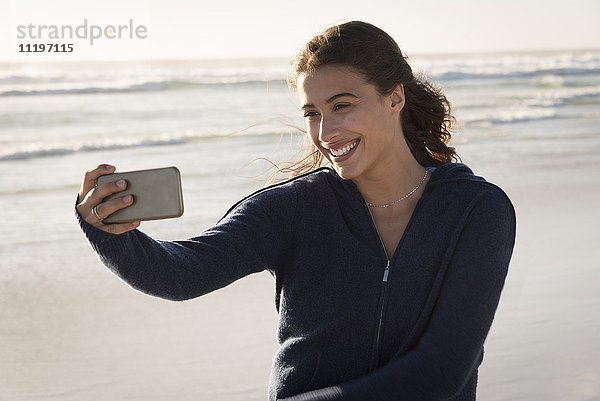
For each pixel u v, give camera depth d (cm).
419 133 235
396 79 213
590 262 698
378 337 209
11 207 966
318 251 218
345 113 209
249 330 570
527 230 802
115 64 2572
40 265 729
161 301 632
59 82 2466
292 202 222
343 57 207
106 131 1744
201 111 2053
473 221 206
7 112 1962
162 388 481
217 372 503
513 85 2892
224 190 1028
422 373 193
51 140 1609
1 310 609
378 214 220
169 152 1362
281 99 2262
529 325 554
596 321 562
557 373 480
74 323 588
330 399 193
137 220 187
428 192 213
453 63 3797
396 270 209
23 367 508
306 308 216
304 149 263
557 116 1891
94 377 497
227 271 213
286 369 216
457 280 203
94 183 189
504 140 1472
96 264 737
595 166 1188
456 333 198
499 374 477
